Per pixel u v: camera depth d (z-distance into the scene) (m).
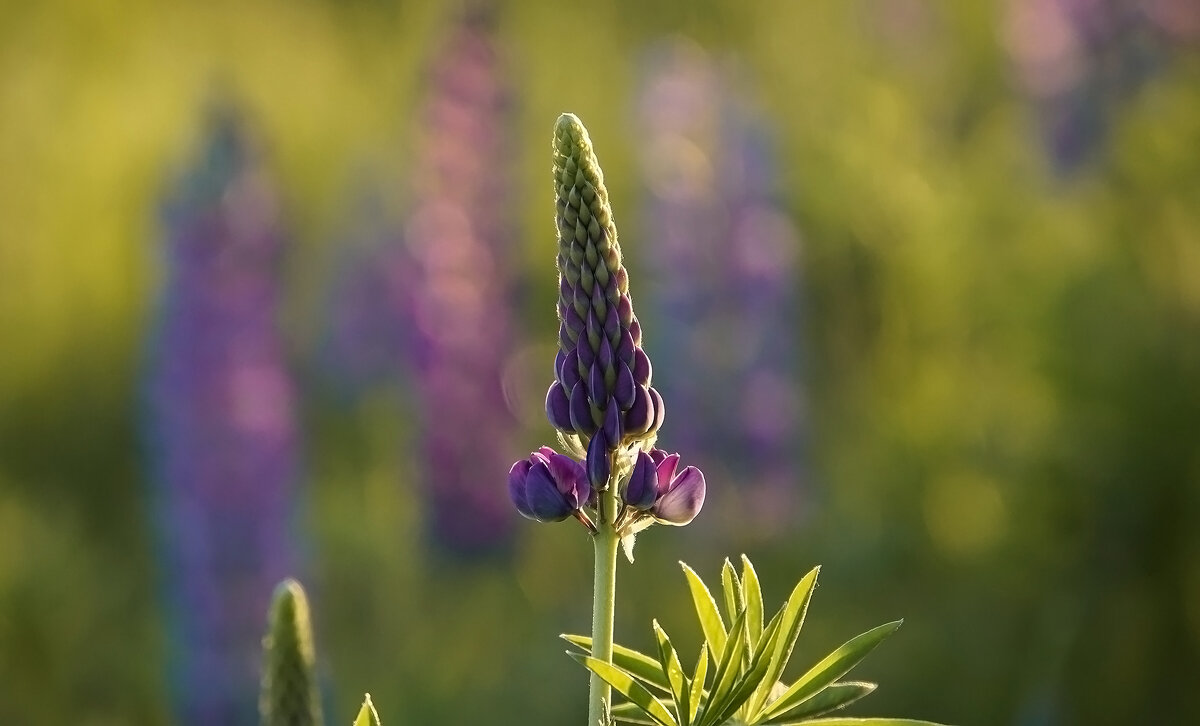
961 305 12.27
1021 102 12.88
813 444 12.37
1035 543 10.94
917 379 12.71
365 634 11.84
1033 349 11.30
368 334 14.46
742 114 12.11
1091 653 9.90
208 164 10.74
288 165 17.16
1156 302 10.84
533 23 17.48
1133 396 10.58
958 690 10.33
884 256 12.91
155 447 10.86
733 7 16.56
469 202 12.53
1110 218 11.40
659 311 11.96
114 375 14.46
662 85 12.10
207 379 10.64
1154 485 10.44
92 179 16.48
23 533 12.43
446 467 12.16
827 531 11.91
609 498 2.50
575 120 2.62
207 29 19.25
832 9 15.45
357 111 17.95
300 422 13.03
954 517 11.67
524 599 11.96
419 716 10.95
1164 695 9.71
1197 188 11.07
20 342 14.84
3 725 11.12
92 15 19.11
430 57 12.66
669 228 11.91
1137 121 11.49
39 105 17.50
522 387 12.79
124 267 15.52
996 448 11.56
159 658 11.34
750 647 2.53
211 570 10.62
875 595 11.38
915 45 14.84
